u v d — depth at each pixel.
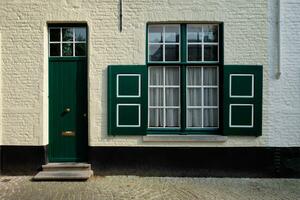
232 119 6.20
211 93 6.39
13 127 6.28
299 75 6.21
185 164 6.27
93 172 6.29
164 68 6.40
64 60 6.39
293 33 6.21
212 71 6.38
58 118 6.42
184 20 6.23
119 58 6.25
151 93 6.42
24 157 6.29
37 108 6.27
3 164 6.30
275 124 6.23
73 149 6.42
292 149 6.23
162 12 6.23
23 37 6.27
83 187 5.54
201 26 6.38
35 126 6.28
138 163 6.28
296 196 5.16
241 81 6.21
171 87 6.43
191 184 5.77
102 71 6.26
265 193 5.30
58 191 5.32
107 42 6.25
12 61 6.27
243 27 6.23
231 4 6.22
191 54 6.39
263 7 6.22
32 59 6.27
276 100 6.21
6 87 6.28
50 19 6.26
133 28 6.25
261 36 6.23
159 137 6.22
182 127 6.35
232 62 6.23
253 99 6.20
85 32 6.41
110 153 6.28
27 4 6.27
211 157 6.27
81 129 6.42
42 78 6.27
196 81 6.40
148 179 6.05
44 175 5.97
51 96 6.41
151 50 6.40
